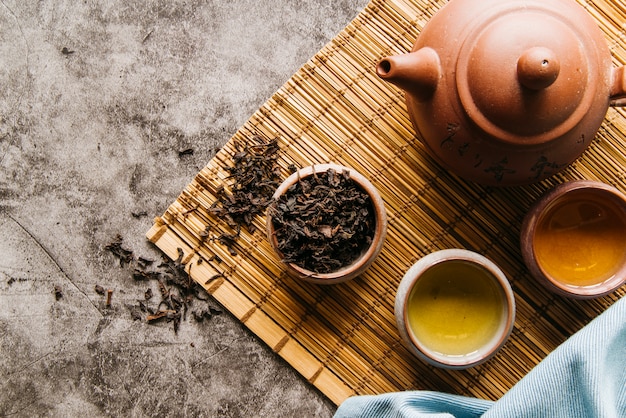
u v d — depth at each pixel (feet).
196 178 1.97
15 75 2.05
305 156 1.97
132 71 2.04
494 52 1.66
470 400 1.85
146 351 2.02
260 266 1.97
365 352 1.96
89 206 2.04
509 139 1.69
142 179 2.03
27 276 2.04
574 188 1.80
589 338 1.75
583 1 1.95
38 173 2.04
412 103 1.80
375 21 1.96
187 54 2.03
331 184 1.85
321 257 1.85
